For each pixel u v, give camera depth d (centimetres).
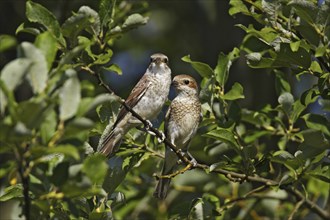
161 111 1510
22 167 794
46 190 905
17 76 752
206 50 1945
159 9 2202
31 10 995
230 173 1195
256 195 1463
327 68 1130
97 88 1424
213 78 1247
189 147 1492
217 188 1515
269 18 1166
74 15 1026
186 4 2186
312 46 1122
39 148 759
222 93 1270
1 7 1912
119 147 1220
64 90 762
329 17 1102
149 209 1544
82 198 1029
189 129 1377
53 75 805
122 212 1490
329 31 1108
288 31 1150
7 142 757
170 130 1376
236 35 1905
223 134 1157
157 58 1391
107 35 1053
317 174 1150
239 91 1247
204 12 1973
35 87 778
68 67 851
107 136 1184
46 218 964
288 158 1134
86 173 820
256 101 1734
